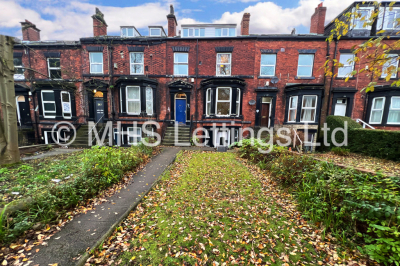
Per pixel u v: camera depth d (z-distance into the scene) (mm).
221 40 11477
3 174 5180
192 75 11812
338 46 11039
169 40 11570
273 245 2650
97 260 2281
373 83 2838
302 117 11461
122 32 12625
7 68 6043
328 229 2932
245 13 11844
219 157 7992
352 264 2246
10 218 2682
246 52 11461
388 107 10234
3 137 6148
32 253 2318
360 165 5598
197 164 6863
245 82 11562
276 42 11312
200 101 12070
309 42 11164
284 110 11750
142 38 11516
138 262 2291
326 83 11164
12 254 2275
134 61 12000
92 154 4945
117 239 2705
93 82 11812
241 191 4551
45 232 2746
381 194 2504
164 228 3021
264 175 5738
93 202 3805
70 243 2549
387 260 2068
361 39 10812
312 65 11367
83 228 2916
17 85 11844
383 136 6691
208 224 3148
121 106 11648
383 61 2818
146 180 5203
